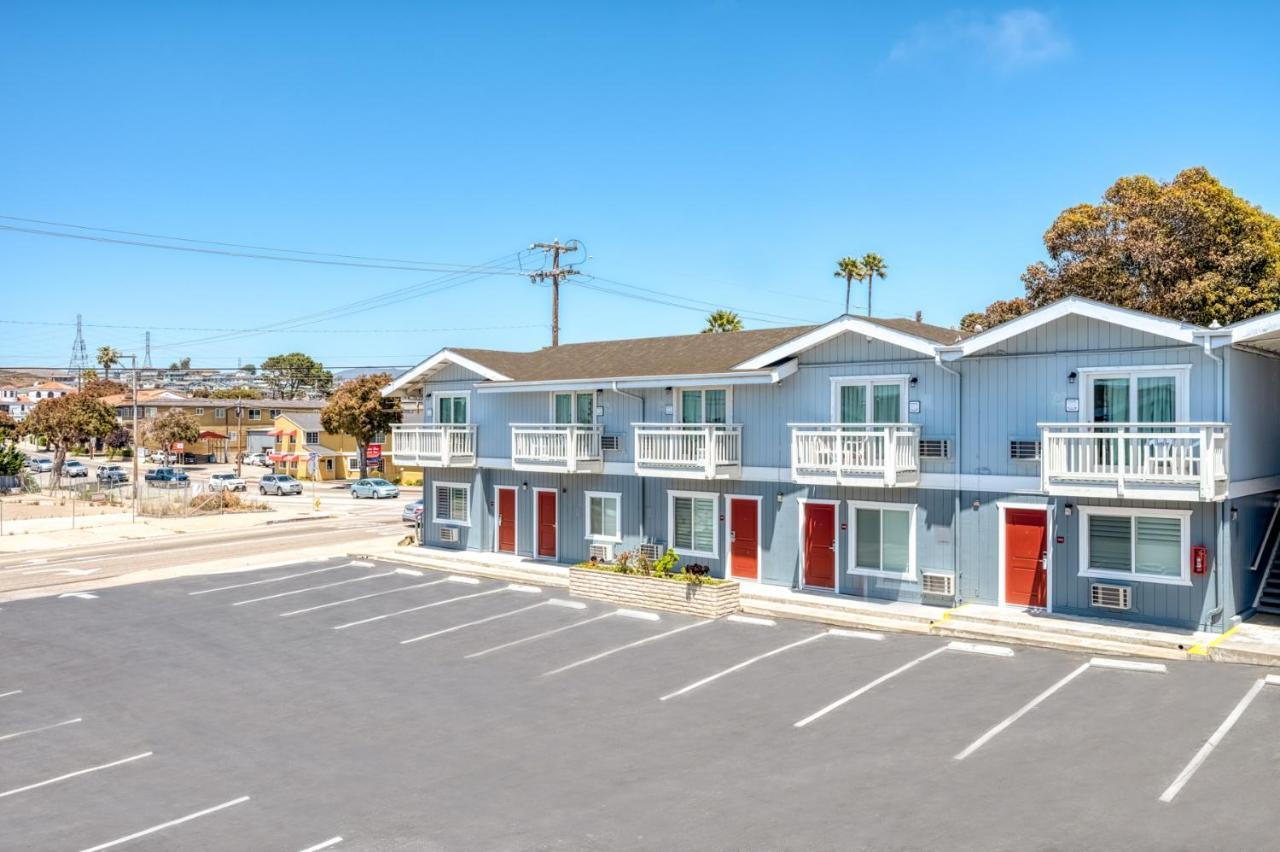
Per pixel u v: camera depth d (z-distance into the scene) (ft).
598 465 95.35
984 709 50.78
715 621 74.08
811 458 77.25
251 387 536.83
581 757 46.80
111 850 38.70
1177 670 56.29
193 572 107.34
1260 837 35.19
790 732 48.88
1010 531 71.56
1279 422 73.82
